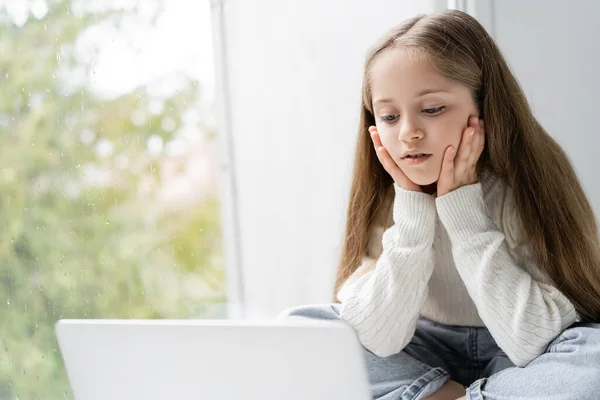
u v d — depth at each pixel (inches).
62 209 79.7
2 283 74.3
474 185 53.1
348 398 37.6
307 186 96.6
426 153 52.6
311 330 37.2
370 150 59.2
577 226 54.6
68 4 81.7
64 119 80.7
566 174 56.3
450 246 56.8
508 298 50.8
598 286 54.3
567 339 49.0
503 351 55.1
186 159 92.6
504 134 54.6
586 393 45.3
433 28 52.9
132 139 86.9
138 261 86.4
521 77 86.6
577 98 87.1
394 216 55.6
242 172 97.0
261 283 97.3
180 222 91.5
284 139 98.0
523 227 54.4
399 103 52.3
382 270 54.9
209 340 39.0
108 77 84.8
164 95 90.4
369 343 54.7
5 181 75.6
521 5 86.5
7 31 77.0
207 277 93.8
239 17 97.0
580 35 86.7
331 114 94.9
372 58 54.6
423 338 59.4
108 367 41.8
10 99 76.6
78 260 80.4
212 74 95.0
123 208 85.4
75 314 79.7
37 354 75.9
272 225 97.8
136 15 87.8
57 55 80.5
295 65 97.3
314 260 95.7
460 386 54.4
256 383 38.8
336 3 94.3
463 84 52.4
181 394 40.3
